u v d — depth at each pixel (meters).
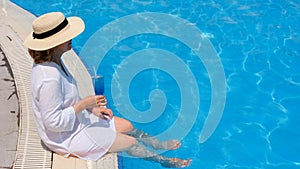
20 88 6.52
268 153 6.93
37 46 4.54
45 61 4.66
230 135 7.20
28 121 5.86
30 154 5.29
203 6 10.80
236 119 7.53
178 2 10.95
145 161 6.36
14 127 5.71
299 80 8.48
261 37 9.70
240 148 6.98
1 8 9.11
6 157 5.21
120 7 10.68
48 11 10.54
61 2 10.88
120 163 6.27
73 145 5.21
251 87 8.26
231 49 9.29
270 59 9.03
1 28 8.28
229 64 8.84
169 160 6.21
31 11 10.50
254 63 8.89
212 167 6.63
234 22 10.20
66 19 4.77
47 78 4.62
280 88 8.27
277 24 10.17
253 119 7.55
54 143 5.18
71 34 4.70
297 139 7.21
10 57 7.30
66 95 4.88
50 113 4.68
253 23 10.19
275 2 11.01
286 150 7.00
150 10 10.58
